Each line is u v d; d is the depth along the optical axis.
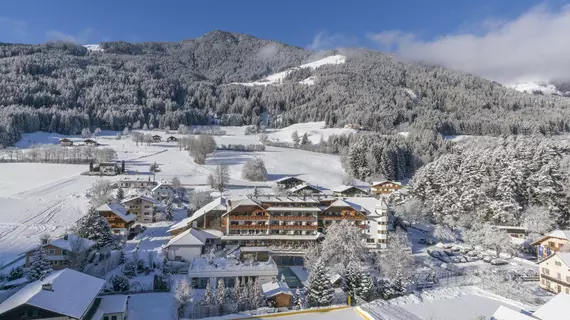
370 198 91.50
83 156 176.38
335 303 57.81
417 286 65.38
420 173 120.06
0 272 62.22
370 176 171.38
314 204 86.19
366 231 83.50
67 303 38.59
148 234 90.62
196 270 62.34
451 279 68.62
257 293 54.94
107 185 122.50
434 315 54.09
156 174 158.62
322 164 197.75
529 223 87.88
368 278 59.91
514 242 85.19
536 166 99.06
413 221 103.62
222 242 80.19
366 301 58.34
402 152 188.12
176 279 62.81
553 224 88.25
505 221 91.00
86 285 44.00
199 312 51.06
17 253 73.44
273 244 80.69
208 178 145.25
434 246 87.94
